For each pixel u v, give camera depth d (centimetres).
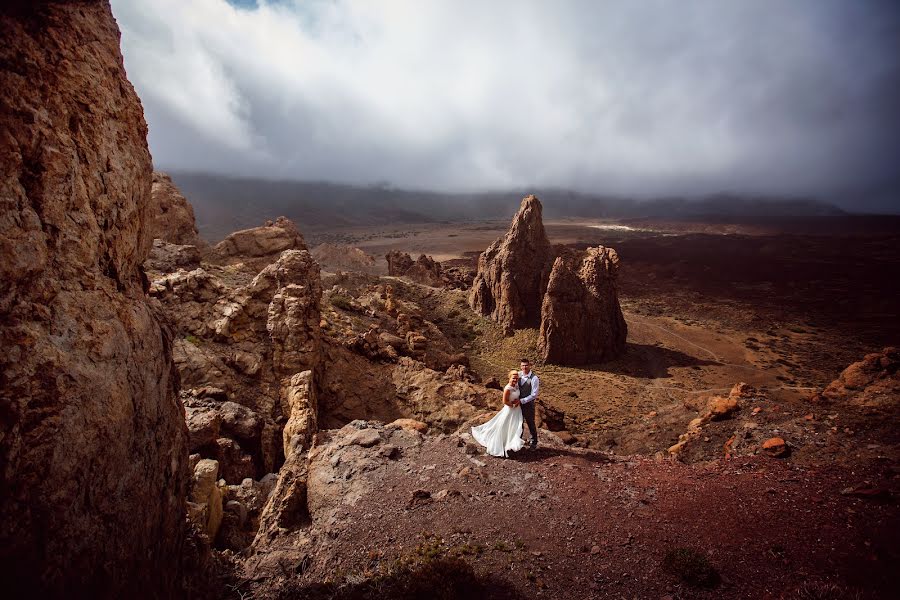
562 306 7531
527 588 871
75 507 524
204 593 859
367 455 1372
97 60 665
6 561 442
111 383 596
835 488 1143
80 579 529
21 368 470
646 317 11662
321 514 1161
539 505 1134
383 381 2873
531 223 8731
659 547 970
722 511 1084
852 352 9225
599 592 857
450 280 12500
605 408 5588
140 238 800
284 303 2452
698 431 1928
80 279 589
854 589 806
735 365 8131
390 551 995
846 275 19075
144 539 678
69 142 589
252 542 1224
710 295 15612
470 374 3734
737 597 824
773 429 1564
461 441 1441
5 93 496
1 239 468
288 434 1748
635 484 1232
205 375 2198
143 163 793
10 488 448
